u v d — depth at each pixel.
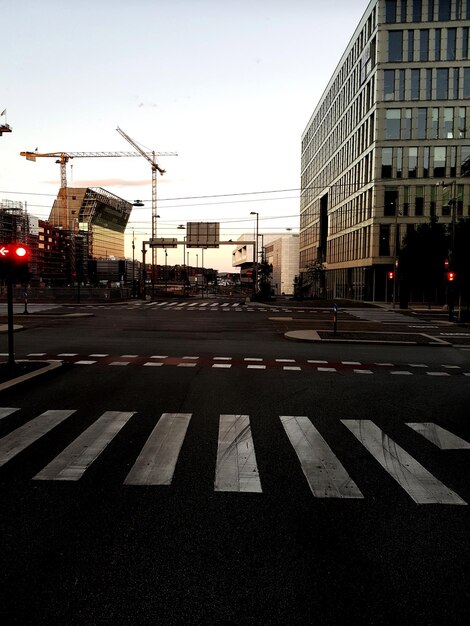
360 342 17.86
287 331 21.77
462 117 47.72
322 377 11.14
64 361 12.78
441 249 39.38
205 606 2.99
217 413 7.76
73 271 112.12
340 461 5.65
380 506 4.45
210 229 40.72
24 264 10.56
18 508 4.30
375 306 44.53
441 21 47.06
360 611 2.96
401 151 48.56
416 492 4.78
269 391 9.52
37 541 3.73
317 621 2.87
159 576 3.29
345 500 4.57
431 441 6.48
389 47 47.88
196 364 12.62
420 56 47.62
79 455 5.70
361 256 53.91
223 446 6.11
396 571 3.39
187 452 5.86
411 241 41.44
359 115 54.88
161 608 2.96
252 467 5.40
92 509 4.29
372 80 49.97
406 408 8.33
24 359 13.02
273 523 4.07
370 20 50.56
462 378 11.27
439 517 4.24
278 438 6.50
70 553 3.56
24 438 6.33
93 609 2.95
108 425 6.96
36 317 28.69
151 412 7.76
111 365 12.28
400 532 3.95
